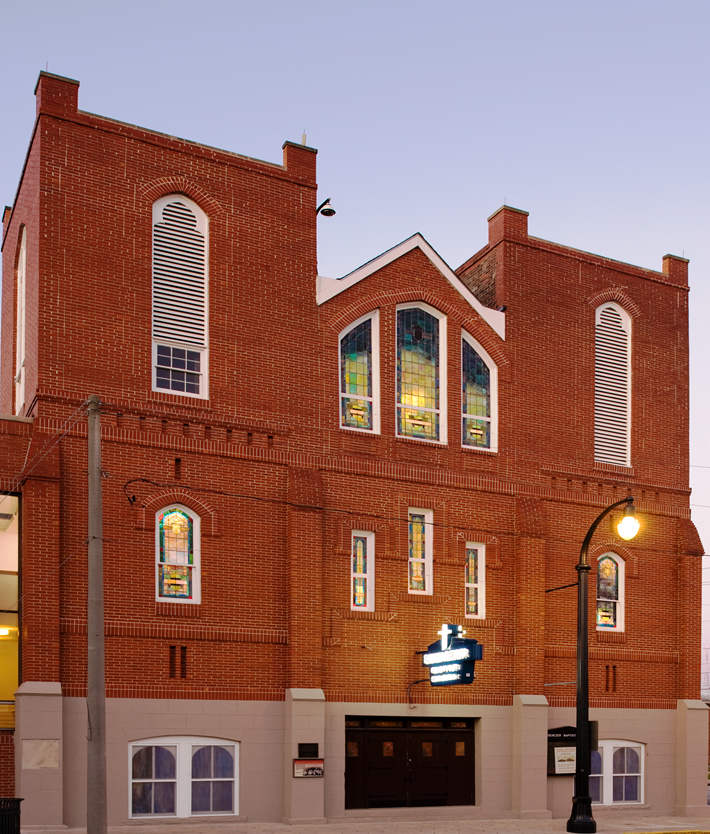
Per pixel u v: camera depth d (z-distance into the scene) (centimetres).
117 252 2333
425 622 2580
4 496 2173
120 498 2245
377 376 2653
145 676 2212
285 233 2569
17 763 2034
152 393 2323
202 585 2312
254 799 2281
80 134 2328
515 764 2612
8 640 2134
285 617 2397
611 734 2805
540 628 2705
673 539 3048
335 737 2403
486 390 2819
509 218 2922
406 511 2612
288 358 2516
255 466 2427
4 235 2875
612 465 2972
